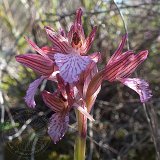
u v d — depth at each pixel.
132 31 0.20
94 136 0.18
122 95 0.20
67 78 0.08
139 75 0.18
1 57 0.21
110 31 0.20
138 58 0.10
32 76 0.20
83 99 0.09
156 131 0.15
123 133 0.19
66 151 0.18
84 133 0.10
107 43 0.20
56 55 0.09
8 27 0.22
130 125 0.19
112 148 0.17
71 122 0.19
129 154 0.18
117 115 0.20
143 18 0.20
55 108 0.09
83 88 0.09
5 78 0.22
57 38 0.09
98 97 0.20
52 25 0.21
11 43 0.23
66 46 0.09
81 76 0.09
